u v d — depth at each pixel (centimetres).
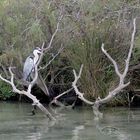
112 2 1672
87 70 1648
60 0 1700
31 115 1462
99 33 1648
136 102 1697
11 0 1759
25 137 1088
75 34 1670
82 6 1659
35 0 1730
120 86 1447
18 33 1756
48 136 1095
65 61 1767
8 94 1906
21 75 1795
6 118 1398
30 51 1742
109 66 1633
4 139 1067
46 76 1745
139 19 1673
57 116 1438
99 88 1644
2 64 1814
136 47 1636
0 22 1775
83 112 1530
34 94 1838
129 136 1085
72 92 1747
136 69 1695
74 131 1159
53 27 1719
